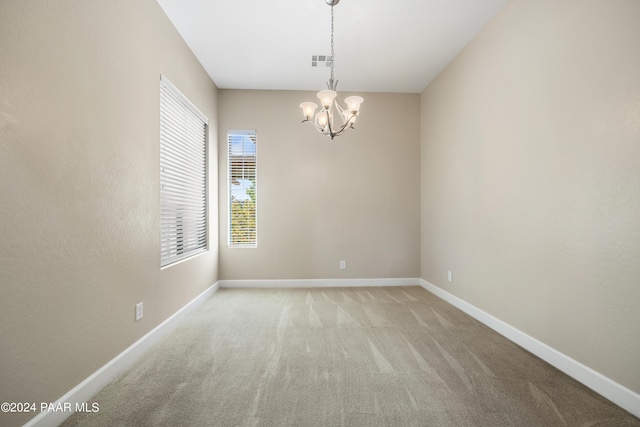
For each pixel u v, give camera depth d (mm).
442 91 3568
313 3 2418
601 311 1655
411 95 4230
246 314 2982
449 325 2691
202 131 3572
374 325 2686
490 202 2650
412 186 4234
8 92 1185
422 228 4184
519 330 2295
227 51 3127
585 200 1748
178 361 2018
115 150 1854
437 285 3719
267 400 1590
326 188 4156
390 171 4215
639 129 1462
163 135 2576
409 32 2818
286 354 2125
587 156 1734
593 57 1693
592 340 1706
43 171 1344
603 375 1643
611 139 1597
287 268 4117
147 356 2088
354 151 4184
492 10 2518
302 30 2779
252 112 4078
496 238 2570
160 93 2426
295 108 4121
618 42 1557
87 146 1611
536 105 2119
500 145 2518
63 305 1455
